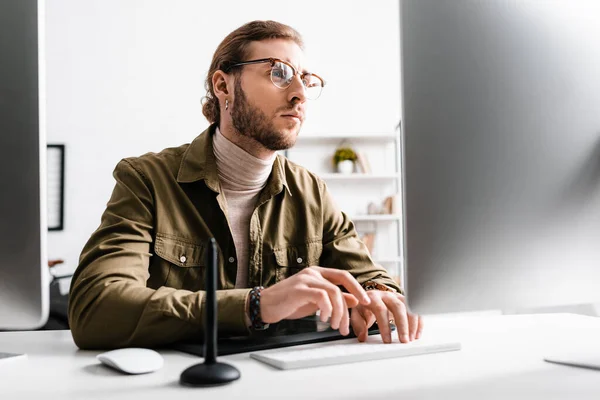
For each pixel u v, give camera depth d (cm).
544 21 72
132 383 63
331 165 492
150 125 468
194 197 125
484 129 69
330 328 99
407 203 66
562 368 70
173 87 474
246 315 83
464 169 68
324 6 507
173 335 84
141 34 474
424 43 67
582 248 72
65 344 92
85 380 65
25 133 68
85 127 458
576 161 72
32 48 67
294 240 135
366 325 91
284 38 129
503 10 70
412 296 66
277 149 128
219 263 123
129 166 122
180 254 118
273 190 133
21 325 68
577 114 73
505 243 69
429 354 80
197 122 475
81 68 462
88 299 87
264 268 130
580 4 74
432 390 60
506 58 70
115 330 85
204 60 479
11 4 67
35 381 65
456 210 67
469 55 68
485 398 57
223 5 487
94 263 94
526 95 71
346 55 507
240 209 132
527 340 90
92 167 455
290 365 70
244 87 126
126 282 90
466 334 96
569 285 71
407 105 66
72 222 445
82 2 467
